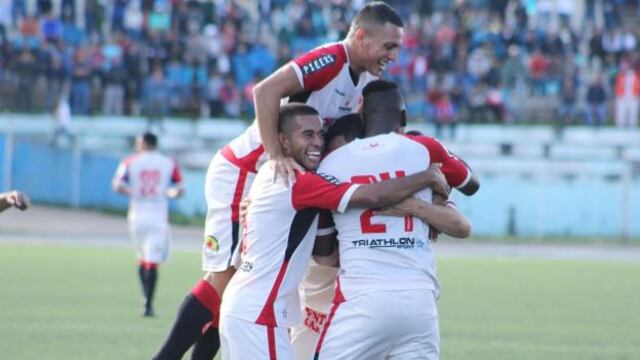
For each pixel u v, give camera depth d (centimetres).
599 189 4503
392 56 1172
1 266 3119
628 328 2120
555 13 5812
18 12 5522
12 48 5156
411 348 1056
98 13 5562
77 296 2492
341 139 1138
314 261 1171
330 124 1196
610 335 2022
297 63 1149
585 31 5719
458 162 1131
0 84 5059
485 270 3291
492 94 5244
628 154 4941
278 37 5453
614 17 5641
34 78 5069
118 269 3091
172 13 5462
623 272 3288
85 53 5181
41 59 5094
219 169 1254
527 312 2347
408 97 5216
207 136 5103
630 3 5722
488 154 5078
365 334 1044
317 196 1068
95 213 4697
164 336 1919
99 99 5150
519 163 4916
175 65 5234
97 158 4709
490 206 4519
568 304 2502
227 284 1231
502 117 5231
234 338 1091
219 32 5447
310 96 1185
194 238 4247
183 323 1221
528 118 5284
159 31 5334
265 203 1090
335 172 1088
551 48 5400
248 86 5234
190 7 5528
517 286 2867
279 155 1113
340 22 5431
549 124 5259
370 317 1042
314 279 1200
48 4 5397
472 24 5559
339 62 1170
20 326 2023
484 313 2320
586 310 2397
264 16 5650
